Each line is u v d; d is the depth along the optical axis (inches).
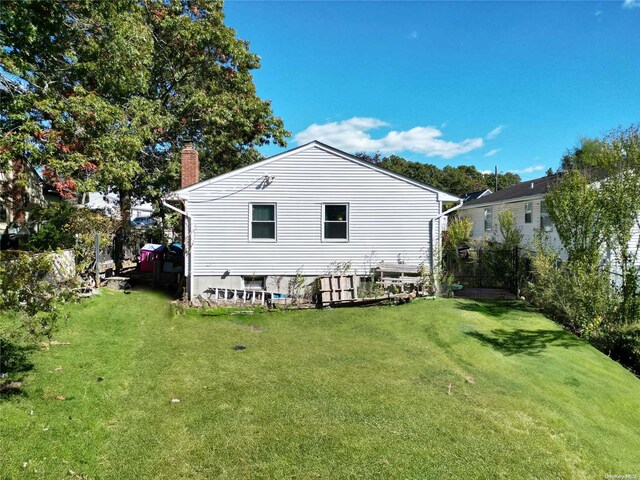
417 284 519.5
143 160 749.3
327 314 444.1
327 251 516.7
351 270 518.9
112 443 168.9
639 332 368.5
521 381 275.6
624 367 344.2
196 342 326.6
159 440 173.8
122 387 225.0
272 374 259.6
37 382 215.8
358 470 159.5
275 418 198.5
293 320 418.9
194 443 173.0
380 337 359.6
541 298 465.7
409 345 336.8
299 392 231.8
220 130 782.5
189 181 540.7
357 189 518.6
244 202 506.3
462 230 955.3
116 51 523.8
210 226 502.9
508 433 199.2
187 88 775.1
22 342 272.5
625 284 417.1
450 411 217.8
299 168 512.1
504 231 789.9
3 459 147.3
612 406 256.2
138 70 584.7
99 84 565.3
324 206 515.5
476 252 705.0
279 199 510.3
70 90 589.9
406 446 179.2
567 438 202.5
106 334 320.8
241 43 807.7
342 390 237.6
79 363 250.4
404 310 454.0
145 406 204.8
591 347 369.4
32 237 523.5
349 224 518.0
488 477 162.1
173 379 243.1
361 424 196.9
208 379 246.4
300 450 171.2
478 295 547.2
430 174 2297.0
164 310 435.8
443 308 461.1
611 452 197.0
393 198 522.6
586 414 238.5
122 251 762.2
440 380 263.3
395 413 210.7
